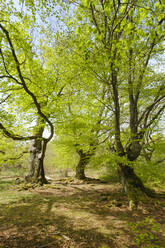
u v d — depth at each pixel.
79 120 8.61
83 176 12.03
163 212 4.99
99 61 5.05
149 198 6.17
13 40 5.22
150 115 9.35
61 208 5.43
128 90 6.80
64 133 9.15
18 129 8.64
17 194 7.37
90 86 6.70
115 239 3.40
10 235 3.46
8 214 4.80
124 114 9.59
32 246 3.05
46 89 6.97
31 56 5.93
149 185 8.97
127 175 7.09
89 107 8.06
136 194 6.24
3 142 9.23
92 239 3.39
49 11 5.40
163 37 4.90
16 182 10.44
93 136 6.86
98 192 7.89
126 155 6.98
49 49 9.43
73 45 6.15
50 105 7.69
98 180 11.59
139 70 6.25
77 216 4.69
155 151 8.31
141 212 5.00
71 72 6.87
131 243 3.25
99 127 6.74
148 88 7.04
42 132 11.14
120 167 7.22
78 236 3.51
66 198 6.79
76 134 8.80
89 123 7.81
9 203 5.97
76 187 9.22
